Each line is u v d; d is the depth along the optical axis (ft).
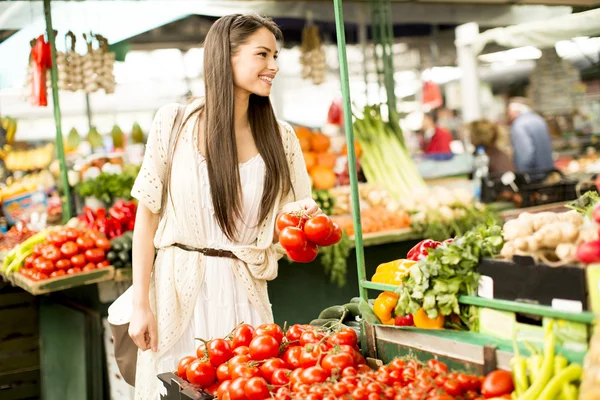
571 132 26.71
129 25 19.42
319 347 5.98
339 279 14.17
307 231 6.75
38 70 16.39
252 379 5.66
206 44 7.64
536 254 5.31
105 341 13.55
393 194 16.97
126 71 23.13
